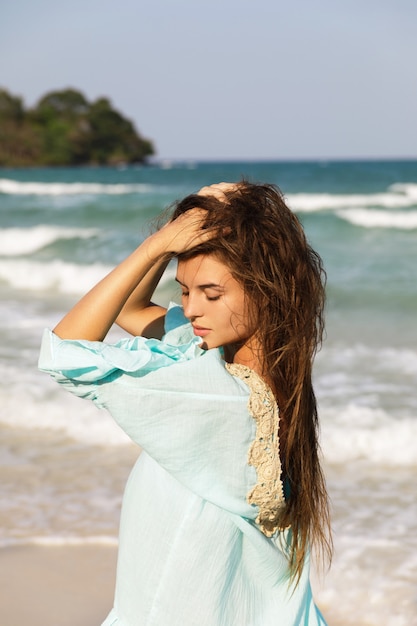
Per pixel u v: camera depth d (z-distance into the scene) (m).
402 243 17.91
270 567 1.69
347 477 5.23
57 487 5.05
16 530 4.41
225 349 1.80
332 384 7.28
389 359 8.35
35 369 7.61
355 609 3.67
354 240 18.53
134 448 5.75
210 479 1.57
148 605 1.62
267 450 1.59
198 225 1.61
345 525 4.50
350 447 5.66
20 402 6.55
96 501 4.82
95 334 1.64
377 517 4.61
